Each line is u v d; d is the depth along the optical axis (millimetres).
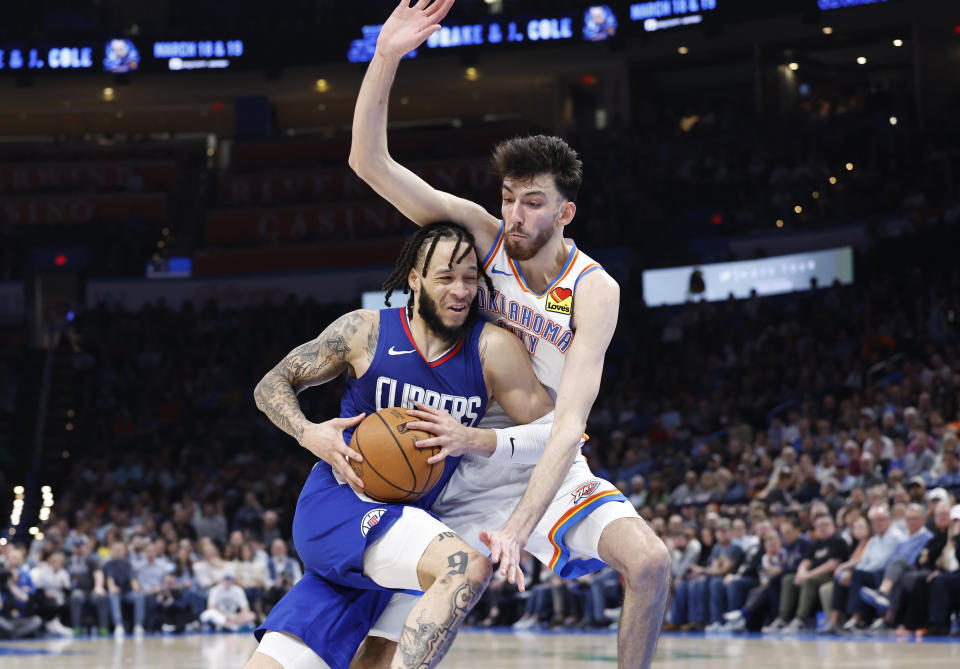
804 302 18812
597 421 17578
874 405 13789
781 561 11109
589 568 3615
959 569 9547
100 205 26531
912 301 17297
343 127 28625
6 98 26516
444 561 2883
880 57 25156
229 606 13844
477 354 3244
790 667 6465
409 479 3045
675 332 19688
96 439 20469
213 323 22609
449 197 3348
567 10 23328
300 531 3148
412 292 3260
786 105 25234
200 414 20875
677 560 12008
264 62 24891
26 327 23703
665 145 24797
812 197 21859
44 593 13586
